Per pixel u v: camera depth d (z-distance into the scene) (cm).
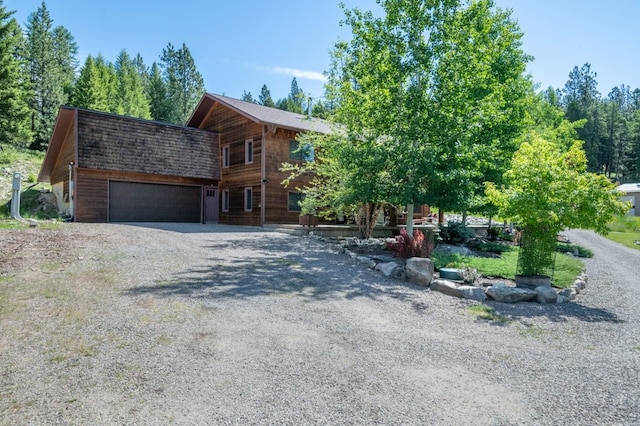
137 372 384
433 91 1333
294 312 606
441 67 1302
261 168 2069
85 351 424
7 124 3133
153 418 309
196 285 721
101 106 4366
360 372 411
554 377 422
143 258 930
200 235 1467
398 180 1323
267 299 664
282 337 500
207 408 327
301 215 1856
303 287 763
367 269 989
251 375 391
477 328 594
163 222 2080
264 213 2062
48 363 393
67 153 2094
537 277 867
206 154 2322
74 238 1132
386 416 326
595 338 573
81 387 351
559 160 894
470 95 1401
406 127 1300
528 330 598
